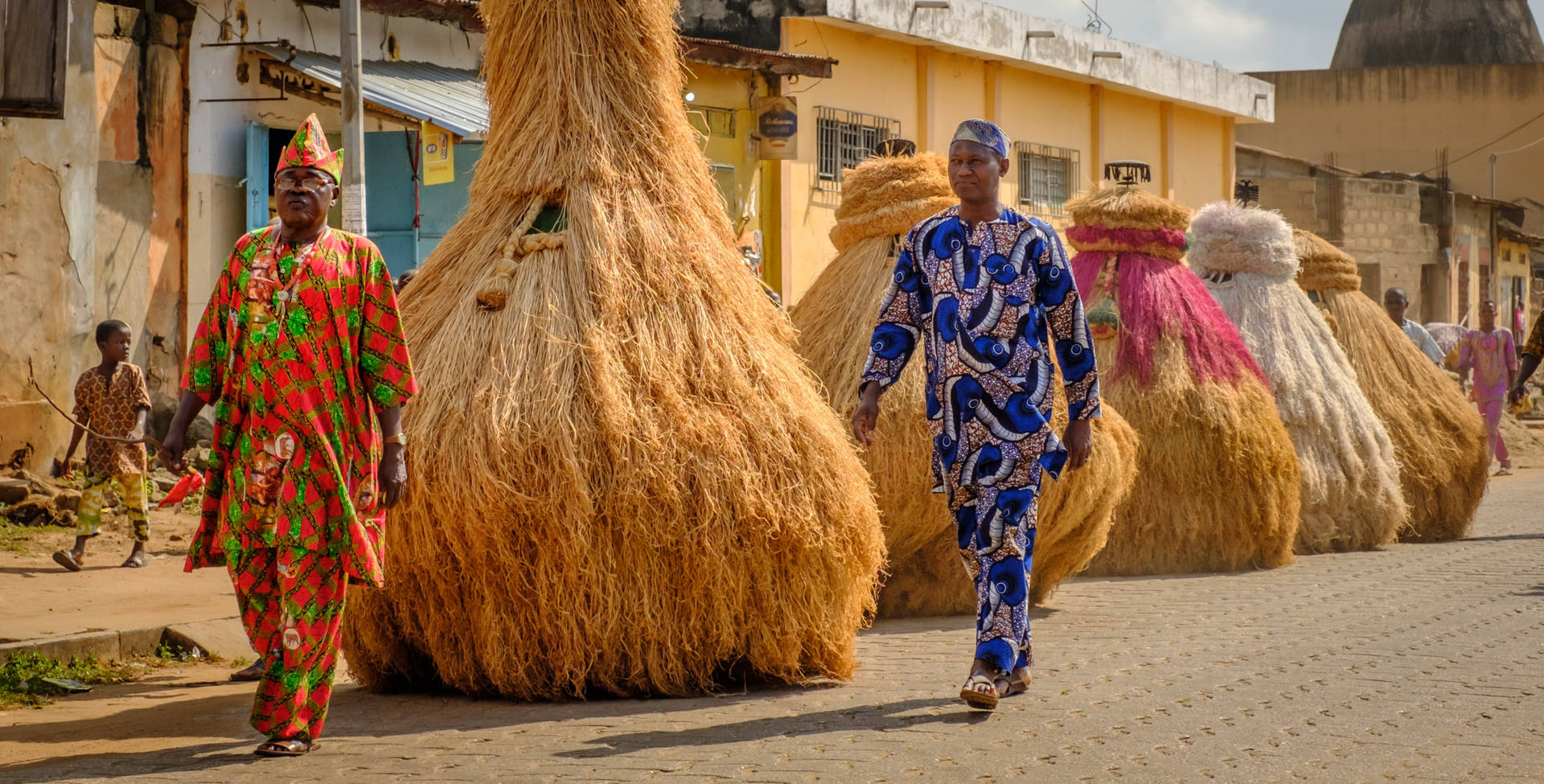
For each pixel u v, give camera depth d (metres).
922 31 21.98
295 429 4.91
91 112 12.95
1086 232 10.20
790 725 5.29
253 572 5.00
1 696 6.34
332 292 4.96
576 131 6.32
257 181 14.65
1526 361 11.44
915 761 4.74
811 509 5.94
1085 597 8.64
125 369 10.16
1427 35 57.75
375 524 5.06
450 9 15.78
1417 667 6.26
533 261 6.10
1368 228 37.91
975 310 5.68
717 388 5.99
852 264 8.45
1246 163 38.44
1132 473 8.39
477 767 4.74
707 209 6.53
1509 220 46.88
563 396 5.73
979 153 5.73
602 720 5.46
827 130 21.19
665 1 6.60
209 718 5.80
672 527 5.72
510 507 5.61
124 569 9.99
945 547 8.02
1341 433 11.11
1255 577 9.50
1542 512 14.13
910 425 7.70
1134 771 4.60
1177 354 9.84
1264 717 5.32
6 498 11.64
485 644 5.82
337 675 6.81
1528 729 5.14
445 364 5.91
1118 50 26.59
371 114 15.04
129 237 13.52
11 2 8.60
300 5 15.05
